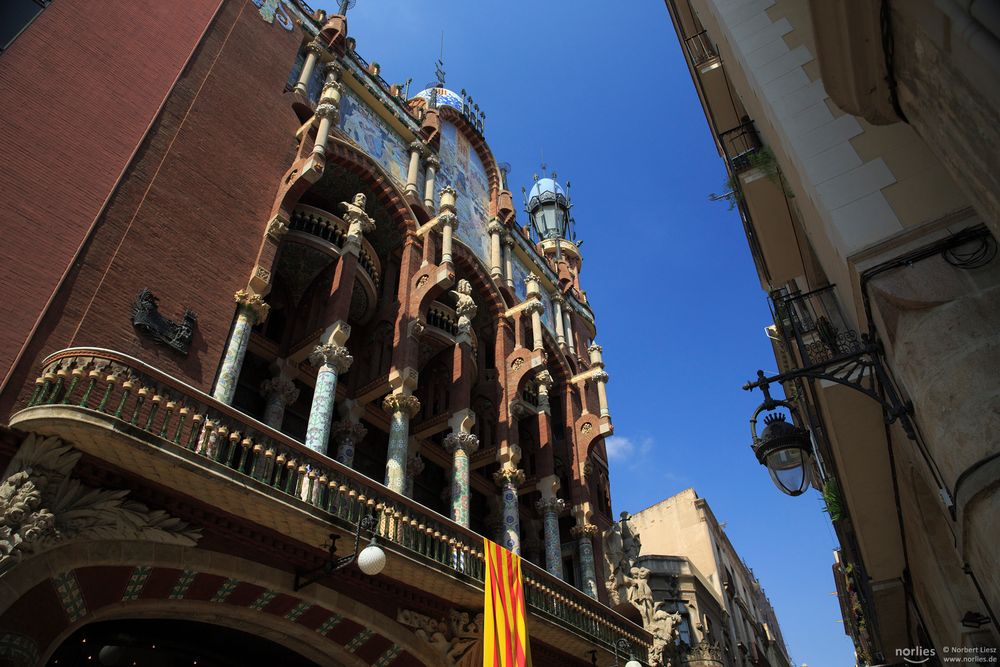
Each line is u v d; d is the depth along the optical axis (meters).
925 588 12.62
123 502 9.45
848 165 7.96
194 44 15.89
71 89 12.95
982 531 5.44
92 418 8.72
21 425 8.79
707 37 19.02
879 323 7.15
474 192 26.20
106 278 11.68
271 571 10.97
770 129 10.30
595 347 26.17
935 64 5.33
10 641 8.12
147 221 12.81
